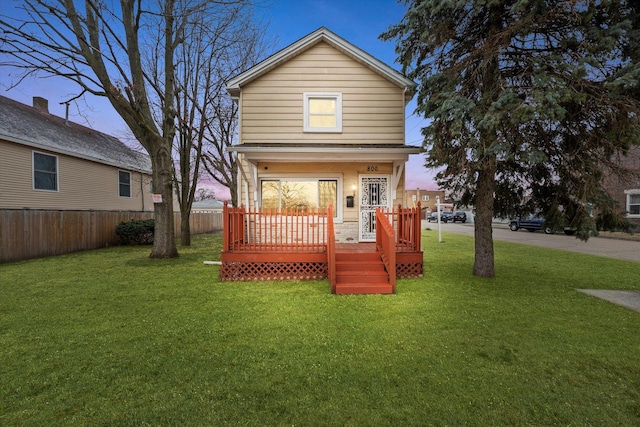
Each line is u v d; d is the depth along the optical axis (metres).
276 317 4.09
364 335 3.52
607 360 2.95
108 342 3.32
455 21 5.89
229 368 2.80
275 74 8.46
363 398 2.37
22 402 2.31
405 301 4.79
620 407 2.28
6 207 10.58
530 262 8.33
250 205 8.28
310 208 8.48
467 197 6.80
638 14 4.68
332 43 8.38
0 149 10.42
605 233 18.06
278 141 8.40
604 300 4.81
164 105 9.93
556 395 2.42
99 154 15.08
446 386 2.53
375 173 8.50
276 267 6.32
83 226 11.15
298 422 2.12
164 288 5.57
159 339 3.40
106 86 7.86
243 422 2.12
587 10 4.76
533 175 6.39
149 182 18.73
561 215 5.79
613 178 5.76
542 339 3.41
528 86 5.28
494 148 4.89
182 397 2.38
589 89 4.89
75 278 6.34
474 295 5.10
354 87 8.48
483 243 6.46
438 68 6.55
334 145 7.68
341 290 5.25
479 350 3.15
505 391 2.47
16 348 3.17
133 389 2.48
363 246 7.50
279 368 2.80
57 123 14.95
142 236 12.69
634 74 4.33
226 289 5.52
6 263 8.22
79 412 2.21
